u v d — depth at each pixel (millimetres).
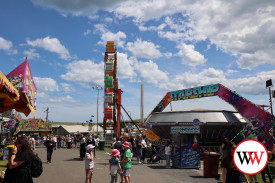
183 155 13406
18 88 12352
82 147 17141
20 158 4641
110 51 28062
